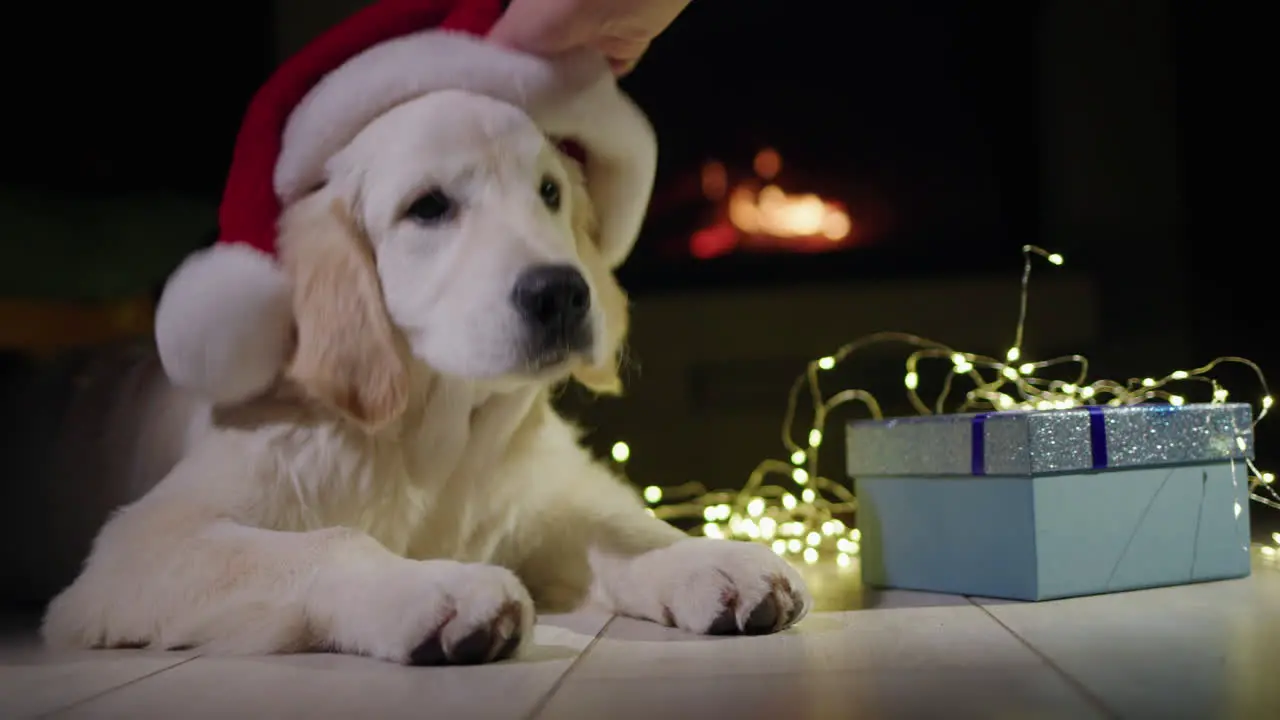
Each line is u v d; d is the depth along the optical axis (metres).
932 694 0.94
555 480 1.64
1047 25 3.76
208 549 1.30
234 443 1.43
